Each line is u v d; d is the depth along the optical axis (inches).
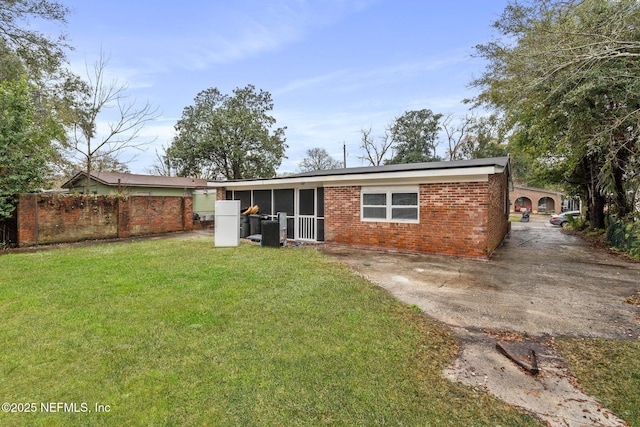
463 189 316.5
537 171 663.1
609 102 329.7
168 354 117.9
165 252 334.0
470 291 205.2
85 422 82.8
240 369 108.1
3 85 387.9
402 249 351.9
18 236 373.7
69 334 133.8
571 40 307.0
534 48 335.3
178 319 150.3
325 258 309.3
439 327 148.3
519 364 114.9
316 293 192.7
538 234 581.0
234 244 381.7
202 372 106.0
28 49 468.4
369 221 374.0
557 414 89.5
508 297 193.0
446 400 94.9
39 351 119.4
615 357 121.0
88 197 440.1
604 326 149.9
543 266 280.8
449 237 324.5
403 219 351.9
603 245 419.2
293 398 93.3
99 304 170.1
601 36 275.6
